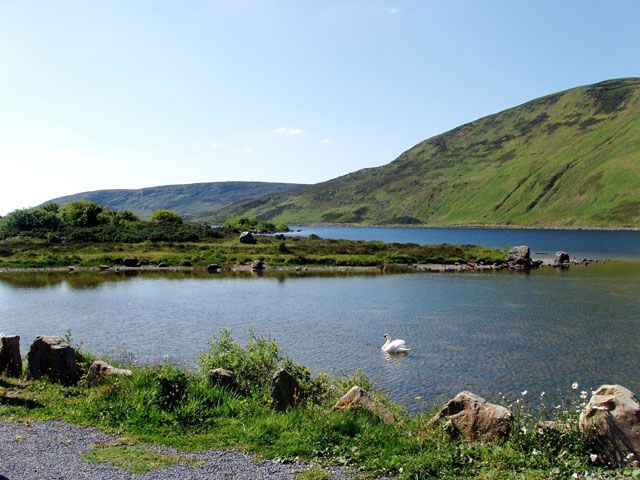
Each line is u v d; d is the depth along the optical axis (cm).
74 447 1101
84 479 930
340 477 984
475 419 1188
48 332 3375
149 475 961
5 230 11038
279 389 1414
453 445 1109
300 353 2853
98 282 6184
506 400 2050
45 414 1330
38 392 1528
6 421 1264
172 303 4634
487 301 4747
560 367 2553
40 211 11688
